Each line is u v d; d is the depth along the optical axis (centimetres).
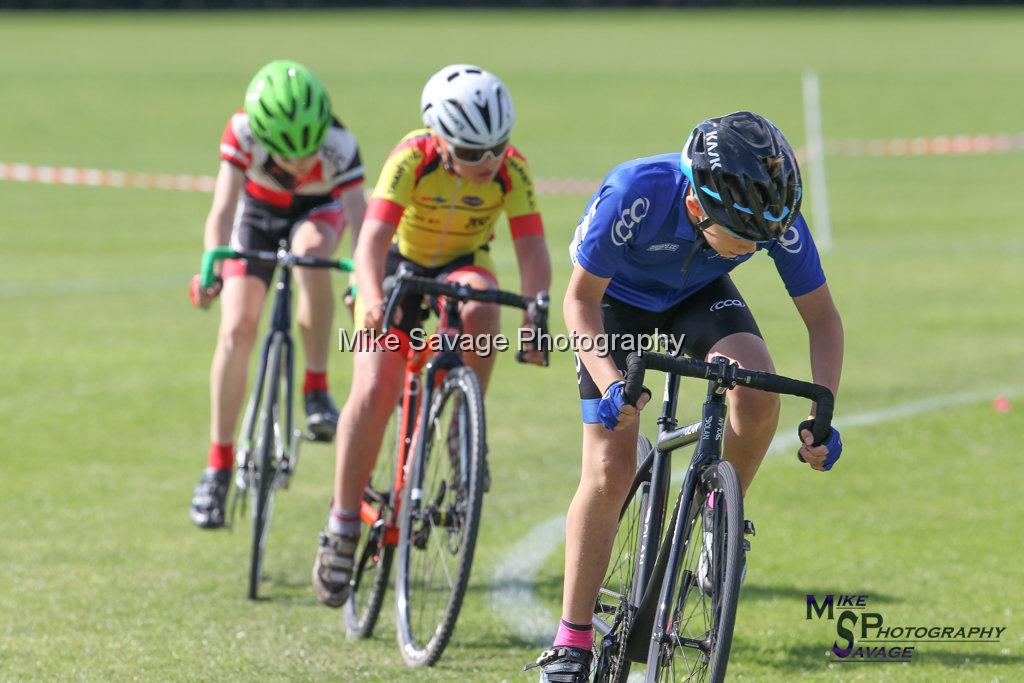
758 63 11744
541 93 9031
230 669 1227
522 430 2194
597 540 1064
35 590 1451
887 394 2381
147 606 1410
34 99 8212
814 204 4978
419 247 1438
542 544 1628
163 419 2242
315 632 1354
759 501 1784
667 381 1095
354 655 1284
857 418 2216
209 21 17738
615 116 7725
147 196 5044
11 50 12350
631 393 904
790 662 1238
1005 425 2158
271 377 1526
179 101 8219
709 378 923
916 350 2742
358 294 1385
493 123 1257
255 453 1555
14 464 1959
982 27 17138
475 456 1230
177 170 5644
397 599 1316
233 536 1689
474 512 1221
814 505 1764
